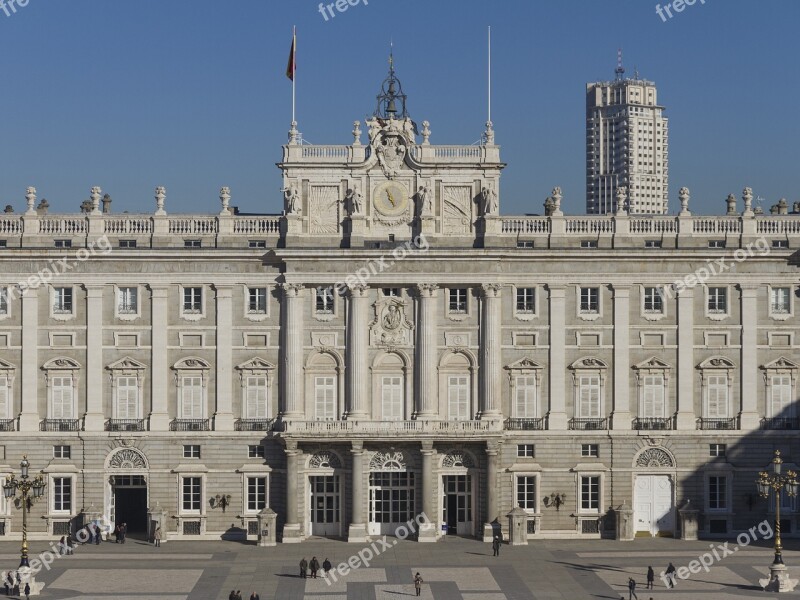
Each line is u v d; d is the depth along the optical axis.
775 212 154.75
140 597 114.19
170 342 140.12
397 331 139.88
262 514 136.50
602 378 140.62
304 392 140.00
